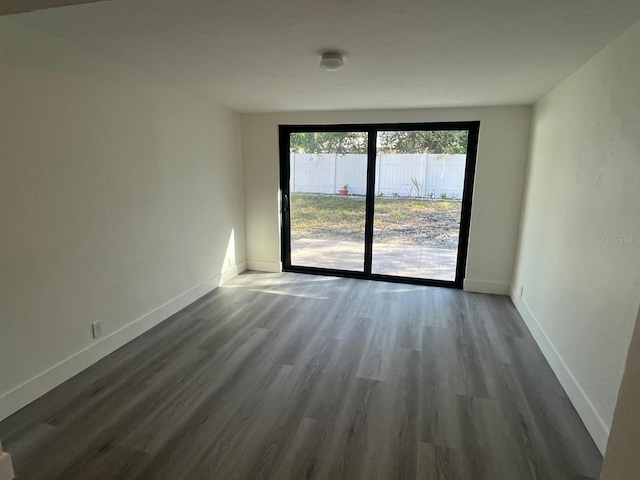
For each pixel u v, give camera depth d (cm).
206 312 350
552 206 281
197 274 380
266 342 293
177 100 326
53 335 225
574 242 233
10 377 202
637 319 78
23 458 175
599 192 202
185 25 182
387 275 449
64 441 186
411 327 322
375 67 246
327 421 203
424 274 441
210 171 389
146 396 223
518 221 385
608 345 183
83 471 168
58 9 168
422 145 413
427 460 177
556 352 251
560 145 271
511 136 372
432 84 289
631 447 79
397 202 433
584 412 203
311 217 468
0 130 187
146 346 284
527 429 199
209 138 382
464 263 420
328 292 408
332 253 468
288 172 462
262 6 158
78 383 234
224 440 188
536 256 313
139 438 189
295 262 485
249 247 484
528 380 244
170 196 328
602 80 205
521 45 202
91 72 237
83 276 244
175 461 174
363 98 346
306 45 207
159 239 317
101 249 257
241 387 233
